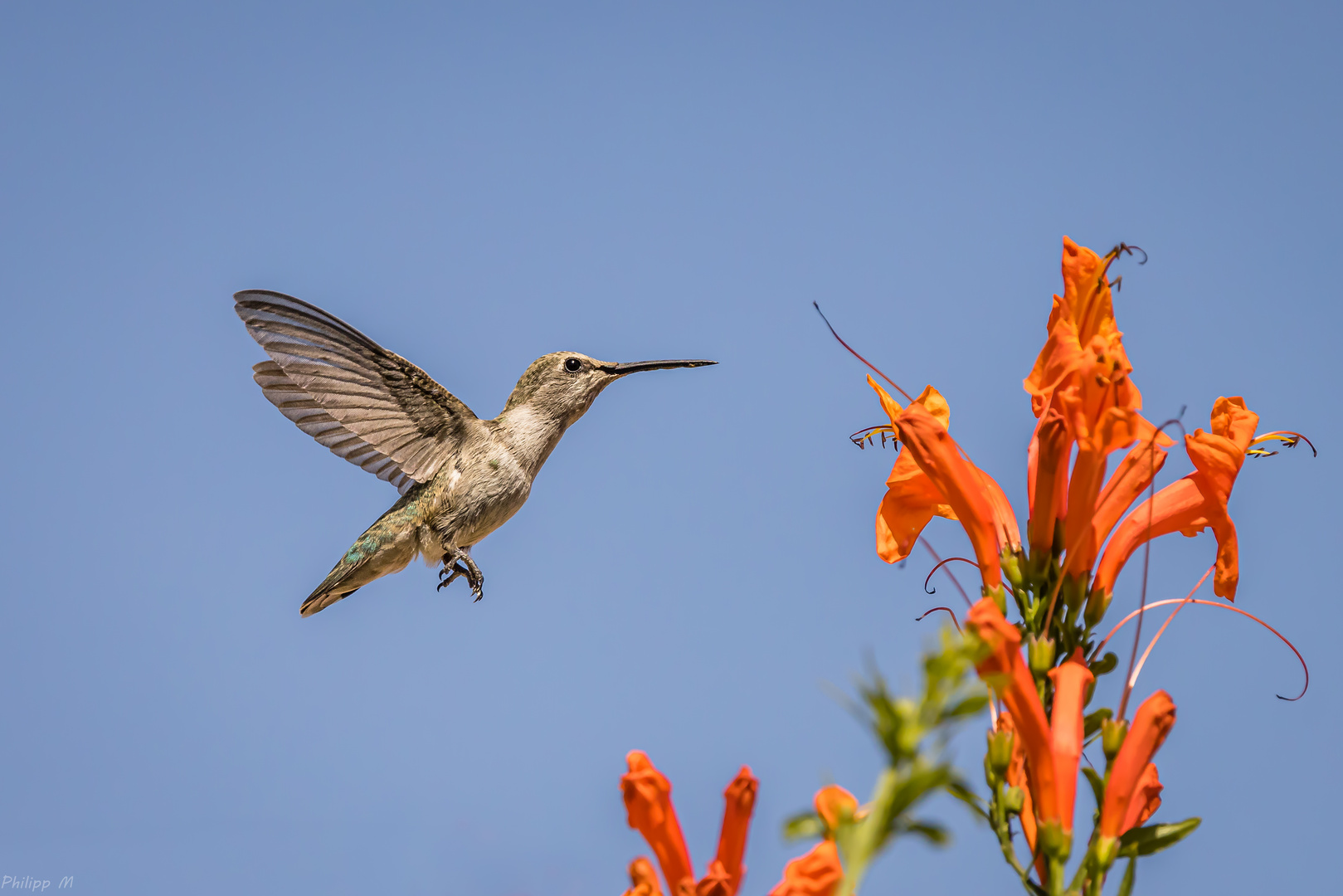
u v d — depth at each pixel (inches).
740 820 226.4
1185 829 233.8
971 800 242.7
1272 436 297.7
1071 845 231.0
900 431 296.5
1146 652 266.7
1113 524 279.3
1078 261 263.6
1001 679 119.3
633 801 228.4
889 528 312.2
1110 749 243.0
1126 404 257.1
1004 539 287.1
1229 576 282.8
